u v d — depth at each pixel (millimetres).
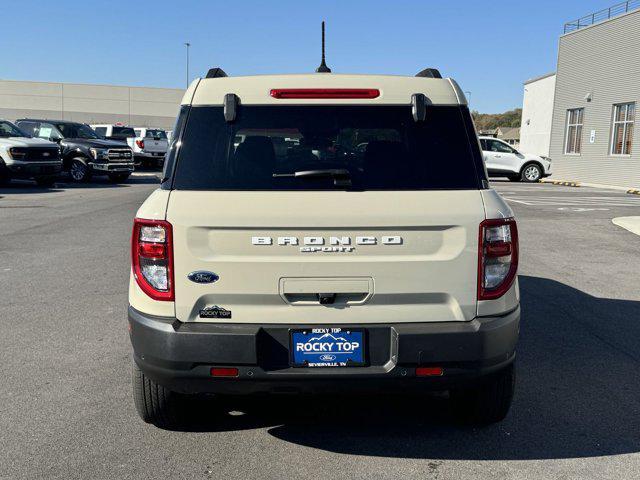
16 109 68562
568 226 13141
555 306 6969
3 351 5309
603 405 4359
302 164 3393
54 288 7434
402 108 3492
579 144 30844
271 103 3477
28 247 9961
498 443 3779
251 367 3219
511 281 3422
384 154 3414
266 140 3416
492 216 3326
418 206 3277
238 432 3918
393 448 3713
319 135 3441
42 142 19766
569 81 31156
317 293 3264
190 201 3264
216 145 3398
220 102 3482
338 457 3602
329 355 3281
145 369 3363
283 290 3248
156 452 3641
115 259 9102
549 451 3682
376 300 3285
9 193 18531
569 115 31500
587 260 9562
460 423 4027
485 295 3346
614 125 27781
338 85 3506
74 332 5824
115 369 4930
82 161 22328
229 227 3223
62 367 4961
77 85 69562
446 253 3297
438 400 4434
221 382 3268
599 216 14844
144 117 71938
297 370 3258
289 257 3242
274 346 3273
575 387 4688
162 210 3262
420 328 3264
